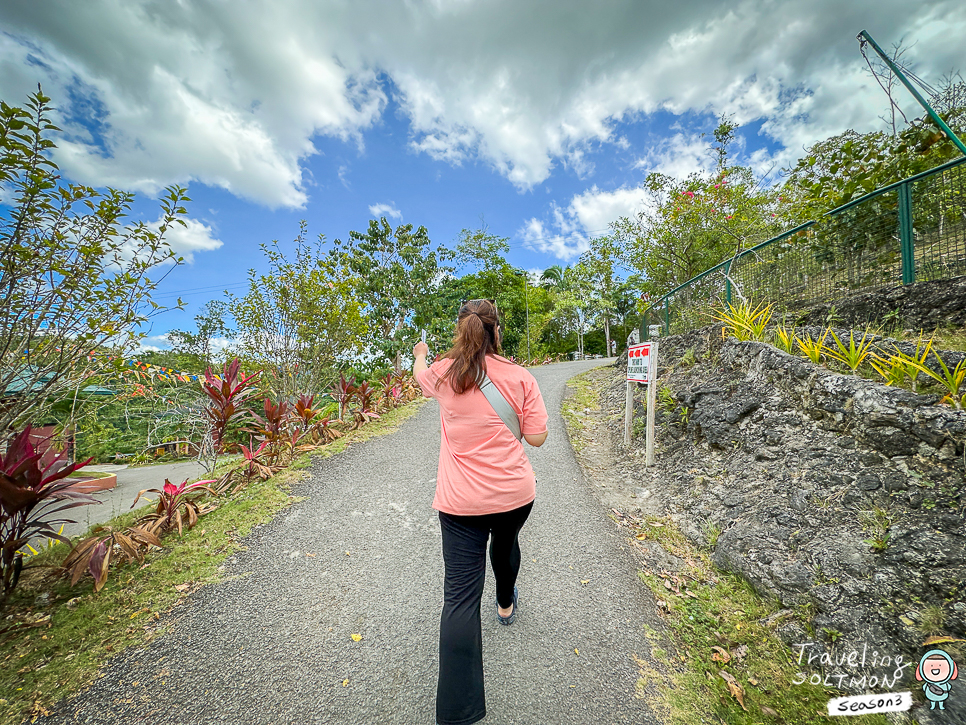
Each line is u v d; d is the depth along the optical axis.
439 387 1.61
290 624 2.19
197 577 2.58
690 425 4.32
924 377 2.62
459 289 13.04
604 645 2.07
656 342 4.42
